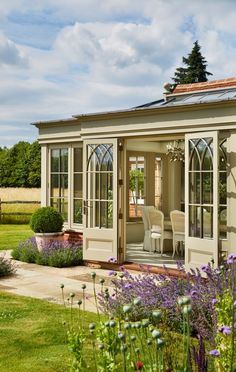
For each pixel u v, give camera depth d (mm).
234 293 4113
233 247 7777
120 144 9508
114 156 9445
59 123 11328
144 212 11469
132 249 11672
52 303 6723
